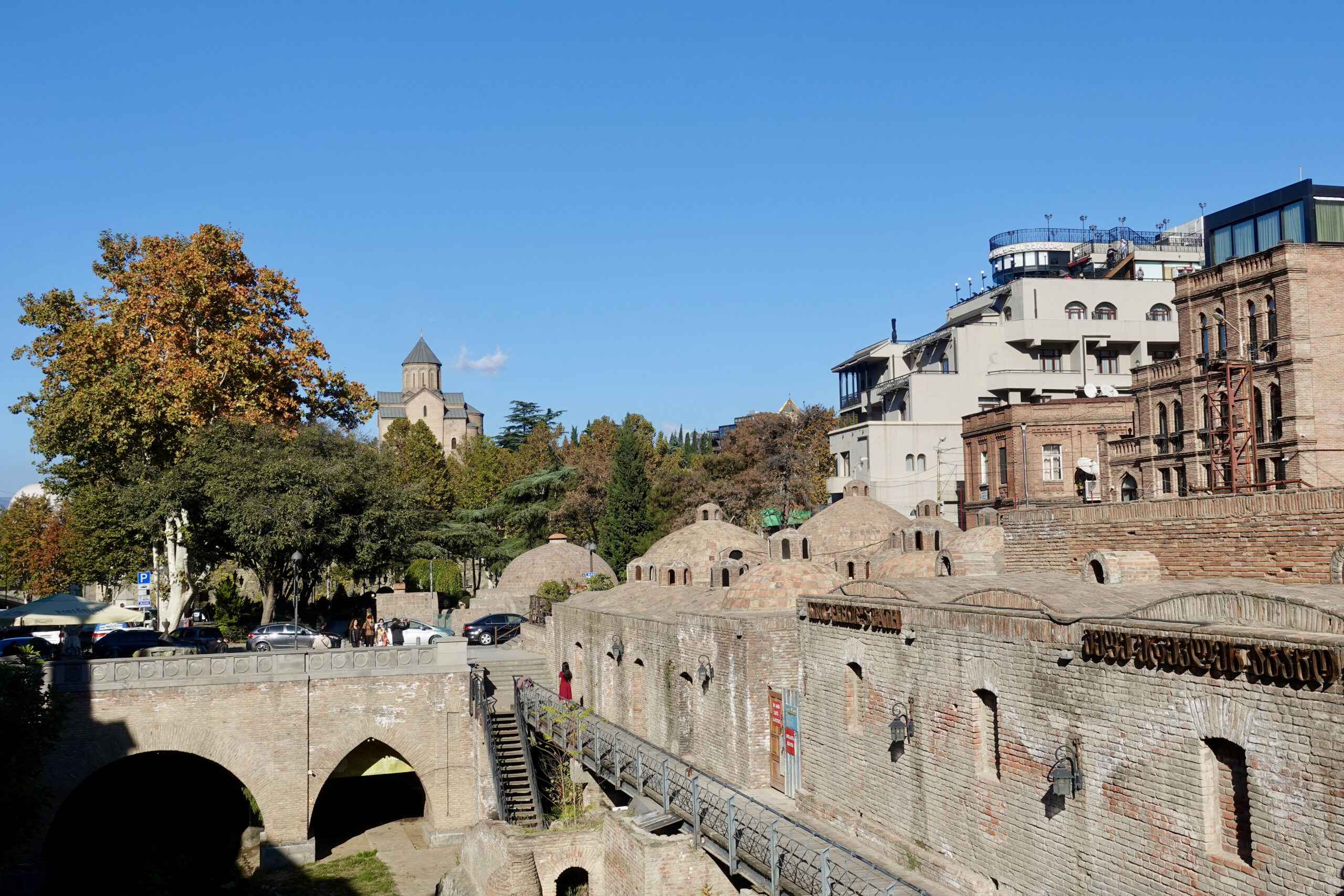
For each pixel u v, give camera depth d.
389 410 151.38
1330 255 37.38
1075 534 26.92
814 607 24.83
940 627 19.86
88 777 36.34
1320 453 36.47
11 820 24.28
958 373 71.44
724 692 29.00
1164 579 23.98
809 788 25.16
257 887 35.41
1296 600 14.05
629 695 36.75
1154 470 44.16
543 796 34.59
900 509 70.19
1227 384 38.91
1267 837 12.97
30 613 50.12
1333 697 12.11
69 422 50.47
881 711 21.91
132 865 35.50
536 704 37.47
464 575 100.88
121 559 71.19
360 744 39.84
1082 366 71.12
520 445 115.56
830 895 18.17
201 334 53.00
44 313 52.62
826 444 87.00
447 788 39.97
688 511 84.19
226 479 51.94
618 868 25.41
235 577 75.19
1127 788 15.20
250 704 38.16
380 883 35.44
